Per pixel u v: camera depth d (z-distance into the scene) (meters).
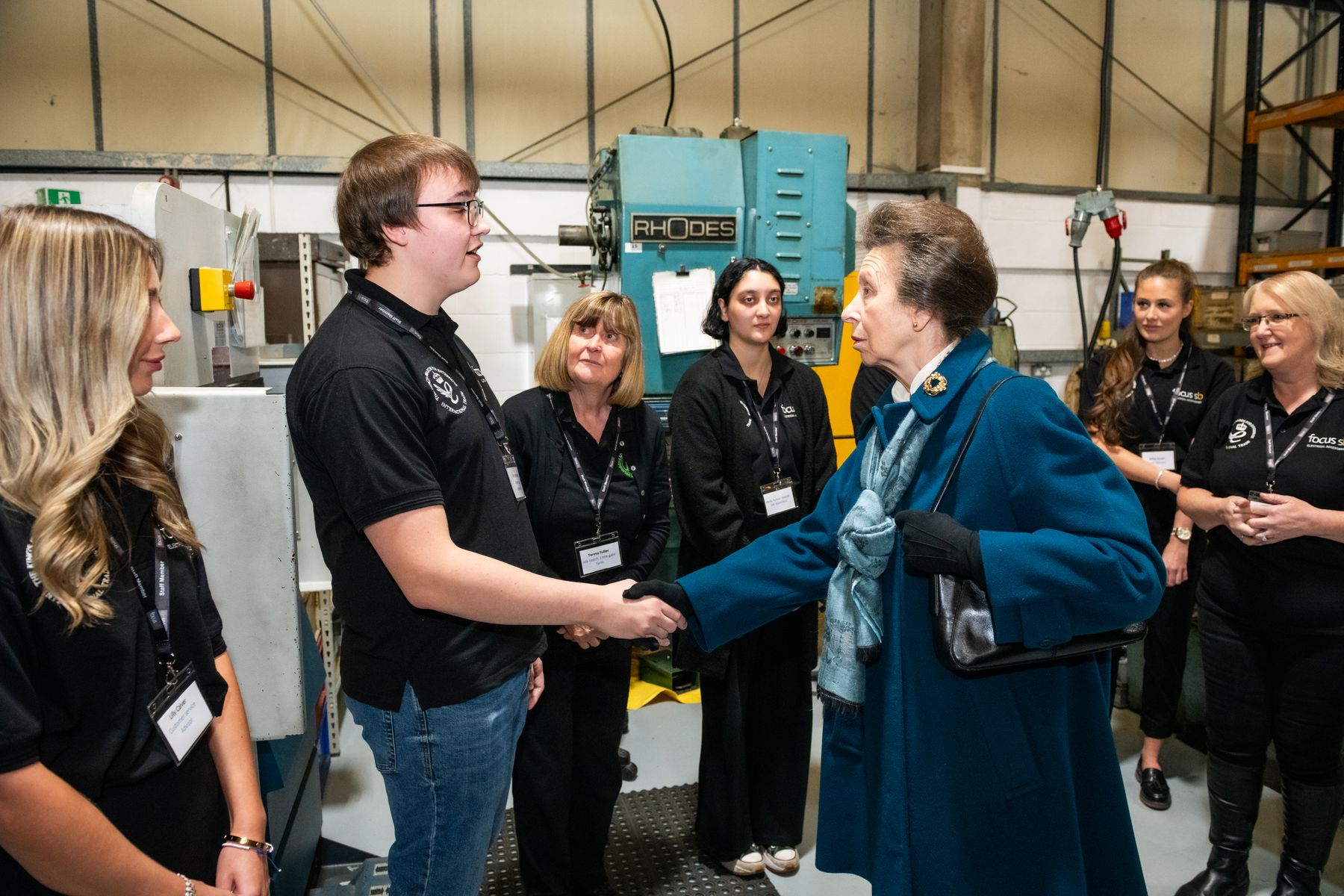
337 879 1.99
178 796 0.94
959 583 0.98
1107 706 1.12
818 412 2.10
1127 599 0.94
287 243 2.44
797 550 1.26
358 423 1.06
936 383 1.03
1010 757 1.02
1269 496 1.68
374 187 1.13
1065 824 1.03
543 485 1.78
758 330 1.96
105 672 0.84
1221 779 1.90
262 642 1.40
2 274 0.80
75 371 0.82
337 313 1.17
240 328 1.81
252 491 1.37
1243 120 4.62
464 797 1.24
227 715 1.09
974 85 4.10
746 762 2.05
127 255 0.87
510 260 3.75
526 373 3.80
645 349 2.82
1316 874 1.83
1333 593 1.69
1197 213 4.60
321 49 3.56
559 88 3.80
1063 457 0.97
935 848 1.02
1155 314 2.42
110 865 0.81
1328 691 1.72
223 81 3.49
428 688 1.19
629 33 3.85
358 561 1.17
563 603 1.17
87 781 0.84
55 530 0.78
